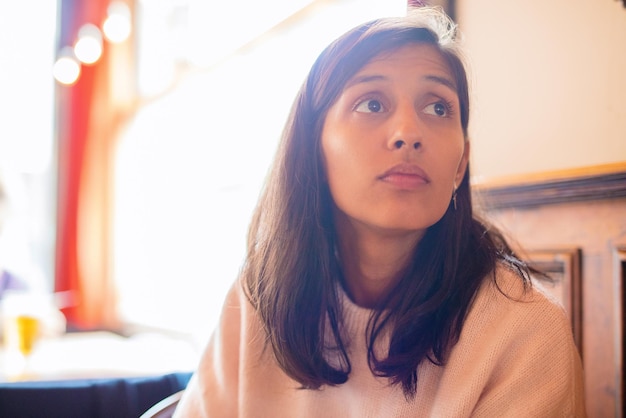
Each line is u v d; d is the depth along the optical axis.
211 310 2.41
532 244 1.21
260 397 0.86
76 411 1.17
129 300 3.18
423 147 0.66
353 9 1.82
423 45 0.72
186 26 2.81
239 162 2.29
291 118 0.79
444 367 0.74
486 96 1.37
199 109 2.62
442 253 0.76
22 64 3.48
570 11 1.20
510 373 0.70
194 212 2.62
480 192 1.28
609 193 1.07
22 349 1.71
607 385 1.08
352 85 0.71
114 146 3.36
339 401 0.81
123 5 3.29
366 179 0.67
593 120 1.16
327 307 0.80
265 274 0.83
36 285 3.17
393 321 0.76
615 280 1.07
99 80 3.38
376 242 0.75
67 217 3.36
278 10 2.19
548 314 0.71
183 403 0.93
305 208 0.78
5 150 3.34
